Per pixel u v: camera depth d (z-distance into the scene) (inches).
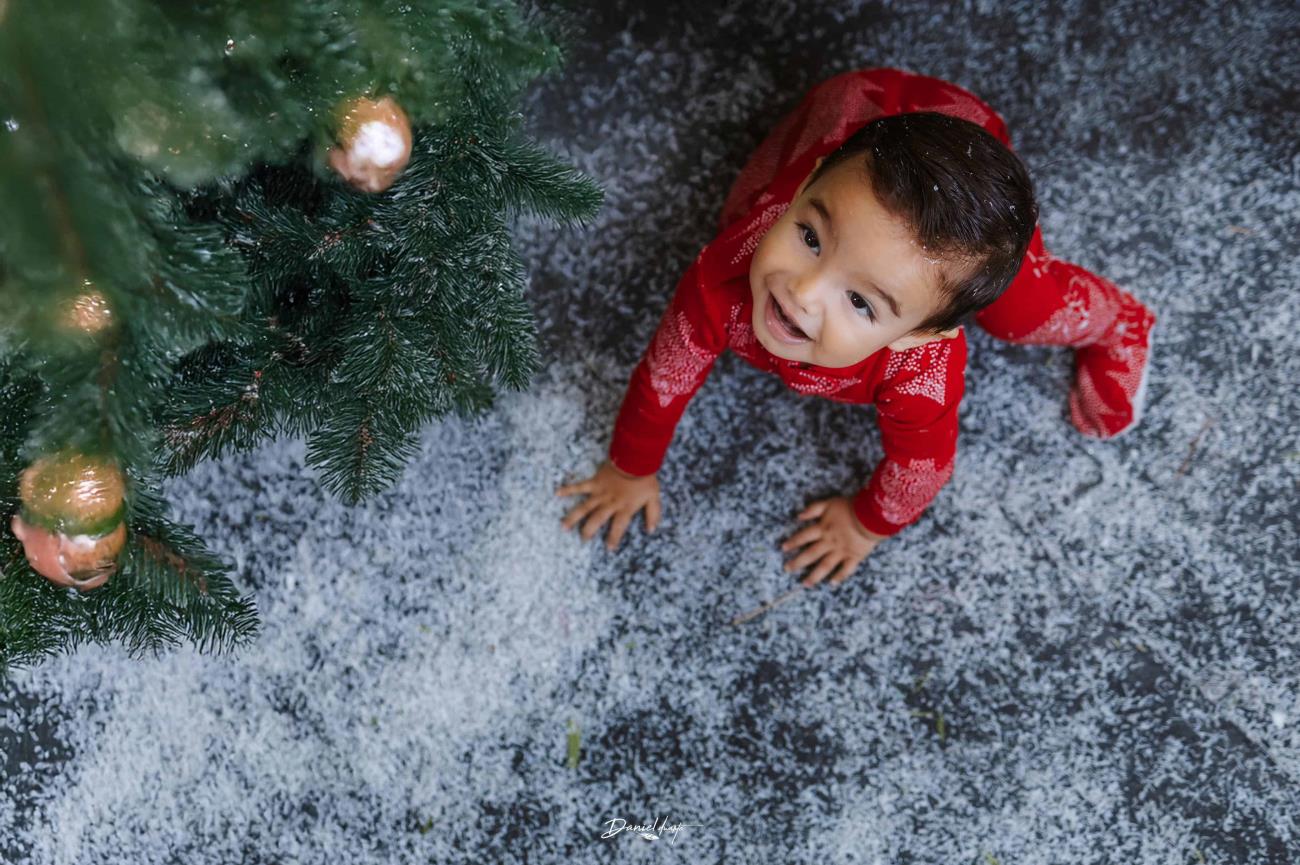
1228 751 44.7
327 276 33.4
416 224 30.1
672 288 45.4
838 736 44.5
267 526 43.7
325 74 23.5
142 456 25.0
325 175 27.0
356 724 43.5
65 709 42.7
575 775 43.8
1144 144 45.8
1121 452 45.8
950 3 45.7
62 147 19.9
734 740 44.3
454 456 44.4
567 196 31.4
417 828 43.3
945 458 37.5
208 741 43.0
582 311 45.2
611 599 44.6
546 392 44.9
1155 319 45.4
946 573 45.3
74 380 23.1
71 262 20.5
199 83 21.9
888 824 44.2
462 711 43.8
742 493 45.3
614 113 45.3
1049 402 45.5
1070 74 45.7
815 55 45.7
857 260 28.8
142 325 23.1
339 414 31.5
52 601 29.3
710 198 45.6
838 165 29.7
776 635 44.8
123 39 19.9
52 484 22.5
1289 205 45.7
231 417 31.0
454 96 27.8
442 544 44.2
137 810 42.7
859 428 45.6
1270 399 45.6
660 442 40.4
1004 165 29.4
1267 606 45.2
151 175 23.6
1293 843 44.4
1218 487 45.6
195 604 31.4
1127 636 45.2
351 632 43.8
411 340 31.2
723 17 45.5
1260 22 45.2
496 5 27.2
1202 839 44.4
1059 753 44.7
